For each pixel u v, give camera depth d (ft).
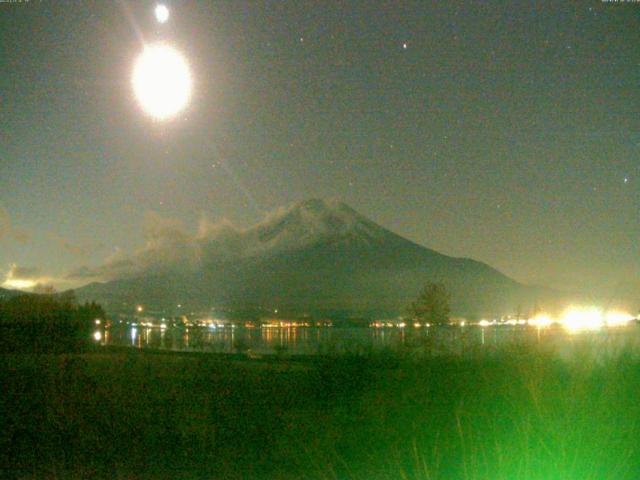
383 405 42.11
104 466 34.24
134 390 54.49
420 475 30.63
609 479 28.55
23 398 52.16
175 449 37.27
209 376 60.59
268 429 40.98
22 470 33.53
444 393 43.52
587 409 31.81
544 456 29.63
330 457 34.86
